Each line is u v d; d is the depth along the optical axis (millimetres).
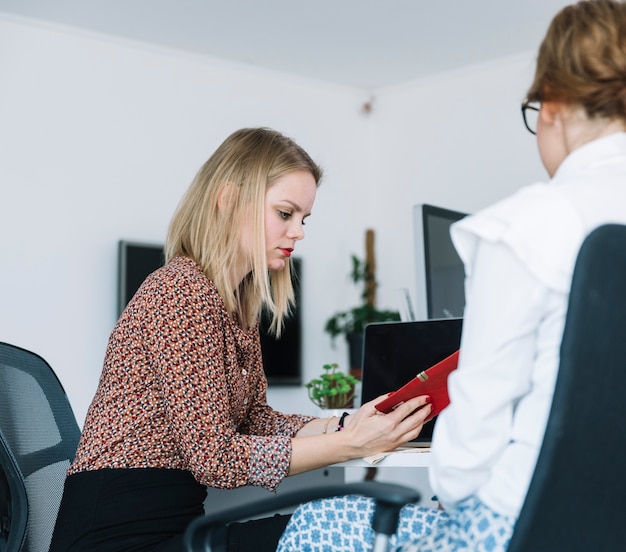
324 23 5363
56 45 5105
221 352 1761
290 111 6164
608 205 1134
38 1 4863
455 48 5785
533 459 1105
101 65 5270
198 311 1727
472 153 6062
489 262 1122
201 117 5680
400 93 6480
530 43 5676
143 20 5195
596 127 1209
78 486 1695
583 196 1134
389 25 5414
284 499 1213
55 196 5031
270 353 5836
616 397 1051
